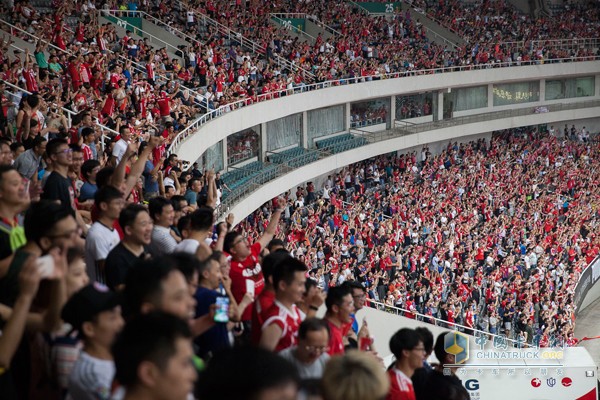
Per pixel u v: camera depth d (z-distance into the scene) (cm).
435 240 3644
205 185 2122
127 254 708
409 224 3675
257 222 3416
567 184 4962
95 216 884
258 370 345
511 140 5606
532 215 4381
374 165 4644
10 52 2566
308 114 4403
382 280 2886
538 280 3484
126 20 3684
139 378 372
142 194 1560
